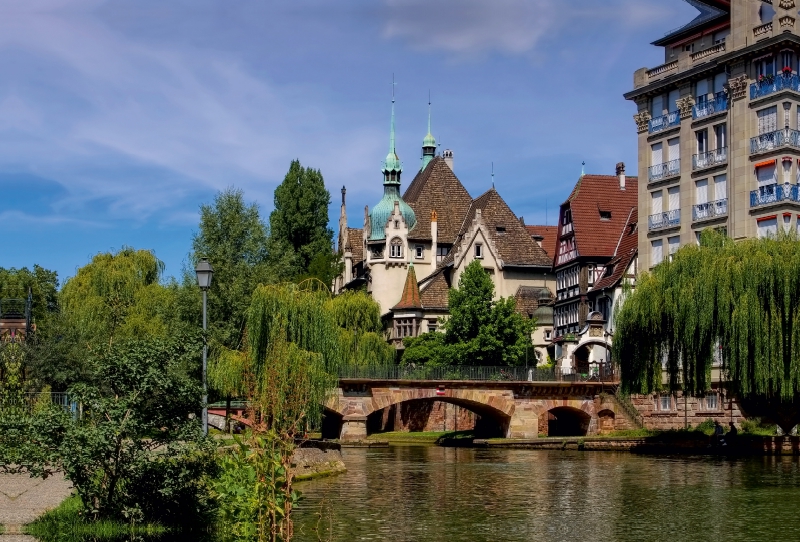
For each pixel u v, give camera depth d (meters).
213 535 21.58
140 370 21.48
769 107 66.81
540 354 102.25
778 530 28.53
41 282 116.31
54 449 21.03
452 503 34.81
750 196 67.50
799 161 66.81
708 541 26.83
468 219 121.19
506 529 28.92
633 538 27.36
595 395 81.38
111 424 20.81
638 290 56.72
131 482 22.02
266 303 49.97
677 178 74.25
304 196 127.00
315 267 119.88
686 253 55.06
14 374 51.94
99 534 20.80
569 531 28.59
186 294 58.88
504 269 111.56
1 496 27.67
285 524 19.08
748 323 50.81
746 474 44.34
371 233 120.81
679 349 55.16
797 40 66.69
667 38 78.69
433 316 110.06
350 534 27.83
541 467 51.41
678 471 46.84
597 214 95.75
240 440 19.50
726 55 69.50
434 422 100.56
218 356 54.94
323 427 83.06
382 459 59.28
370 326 95.94
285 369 44.69
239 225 63.41
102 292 74.19
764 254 51.41
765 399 53.09
